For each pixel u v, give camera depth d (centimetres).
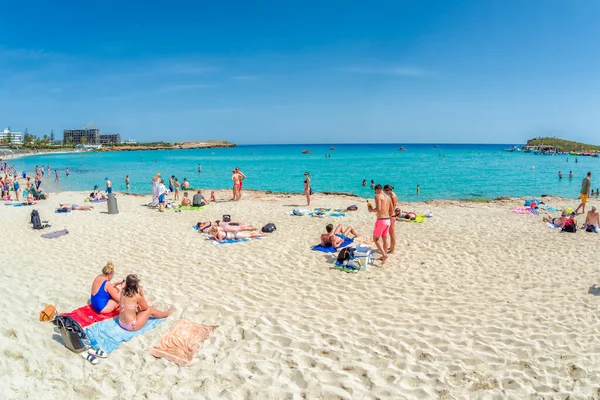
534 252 1031
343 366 512
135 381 484
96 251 1049
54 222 1448
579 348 546
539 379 480
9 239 1186
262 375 495
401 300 729
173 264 935
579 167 5103
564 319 635
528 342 567
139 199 2189
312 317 657
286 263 945
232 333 599
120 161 7362
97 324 609
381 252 938
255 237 1187
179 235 1226
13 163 7000
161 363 521
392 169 4738
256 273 875
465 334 596
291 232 1257
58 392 462
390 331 608
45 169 5300
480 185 3105
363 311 682
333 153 10988
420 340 579
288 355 538
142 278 838
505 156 8525
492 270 892
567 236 1207
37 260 969
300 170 4647
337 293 763
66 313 634
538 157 8044
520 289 775
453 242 1132
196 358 532
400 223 1404
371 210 942
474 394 457
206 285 800
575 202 2162
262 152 12700
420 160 6888
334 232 1103
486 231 1279
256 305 704
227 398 454
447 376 492
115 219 1505
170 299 723
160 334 593
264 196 2320
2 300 714
